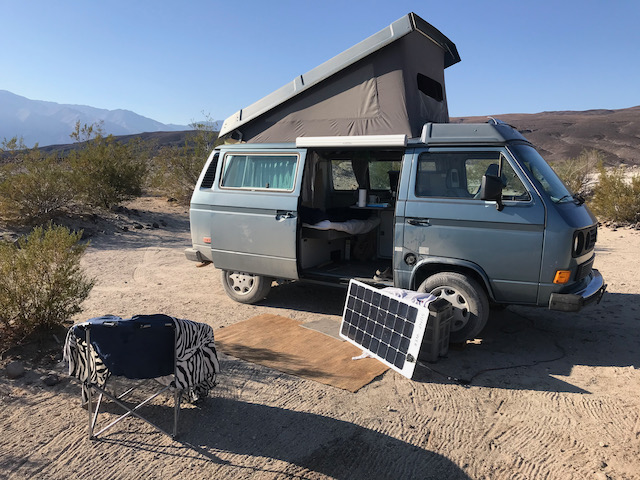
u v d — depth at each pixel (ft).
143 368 11.19
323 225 20.24
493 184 15.40
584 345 18.30
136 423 12.36
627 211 48.06
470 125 17.42
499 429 12.51
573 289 16.38
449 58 24.97
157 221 47.39
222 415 12.91
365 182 24.68
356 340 17.53
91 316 20.11
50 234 17.58
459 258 16.94
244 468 10.65
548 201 15.85
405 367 15.26
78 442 11.43
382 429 12.43
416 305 15.43
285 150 20.70
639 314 21.70
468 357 17.07
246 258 21.65
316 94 21.67
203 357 12.17
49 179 39.17
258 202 20.99
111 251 34.71
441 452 11.48
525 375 15.72
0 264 16.83
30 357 15.78
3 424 12.10
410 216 17.67
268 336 18.61
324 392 14.35
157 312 21.33
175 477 10.26
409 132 19.83
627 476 10.55
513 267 16.20
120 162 50.65
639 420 12.94
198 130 63.26
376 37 19.83
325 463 10.96
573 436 12.18
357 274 20.92
